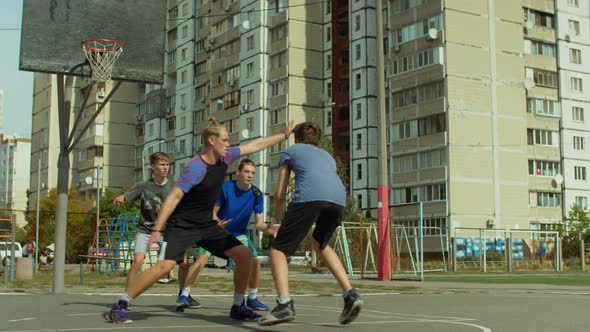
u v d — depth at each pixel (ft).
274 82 211.61
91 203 219.82
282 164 23.94
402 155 181.68
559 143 190.70
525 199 179.93
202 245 26.04
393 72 185.16
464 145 172.24
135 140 285.64
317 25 213.25
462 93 173.47
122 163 284.41
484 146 175.01
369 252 96.63
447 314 30.01
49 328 22.79
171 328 23.09
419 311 31.58
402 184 180.75
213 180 24.73
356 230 98.17
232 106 223.71
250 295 30.27
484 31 178.81
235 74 223.51
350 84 199.31
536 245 131.95
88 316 26.53
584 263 133.69
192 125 243.81
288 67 207.31
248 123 215.92
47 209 214.48
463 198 170.71
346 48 207.41
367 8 195.93
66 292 42.04
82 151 291.17
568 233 158.30
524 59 185.98
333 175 23.77
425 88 177.17
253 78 214.90
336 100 206.69
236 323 25.07
